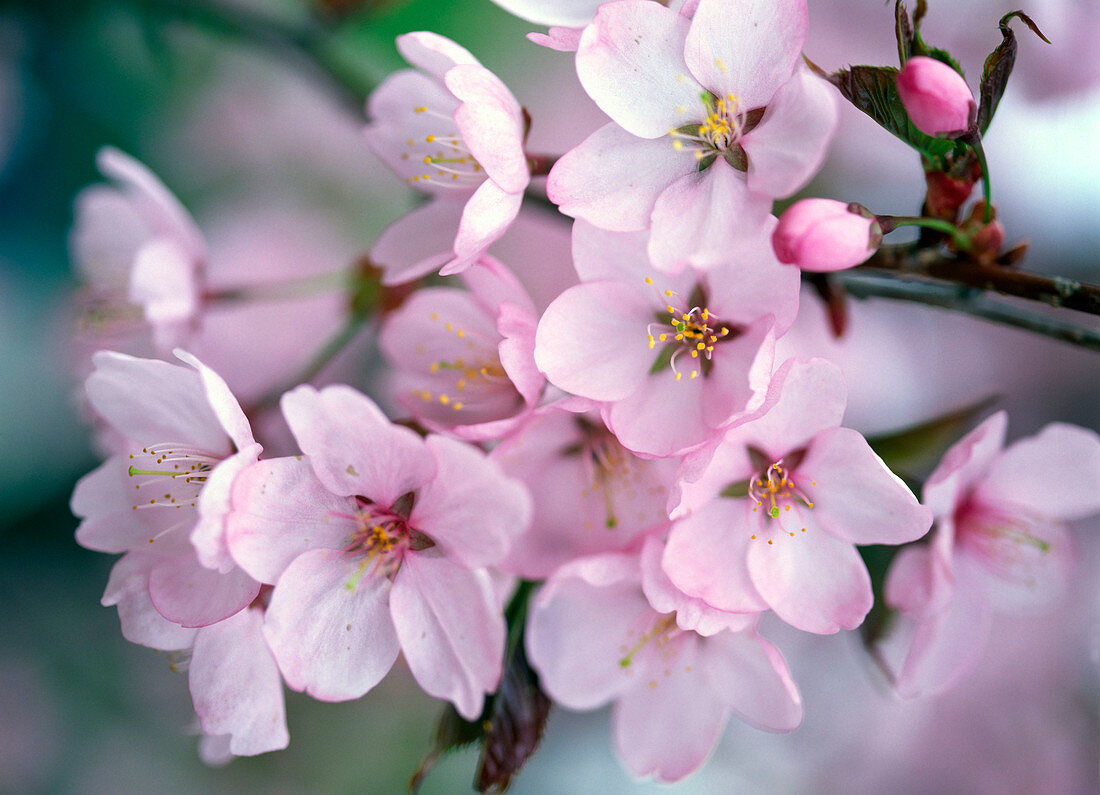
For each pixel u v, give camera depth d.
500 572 0.40
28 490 0.51
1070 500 0.41
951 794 0.56
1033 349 0.55
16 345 0.51
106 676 0.53
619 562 0.39
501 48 0.52
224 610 0.38
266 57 0.51
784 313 0.38
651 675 0.40
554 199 0.38
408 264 0.40
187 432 0.39
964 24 0.48
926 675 0.40
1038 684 0.56
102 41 0.49
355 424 0.38
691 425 0.38
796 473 0.39
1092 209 0.50
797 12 0.38
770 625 0.56
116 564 0.39
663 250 0.38
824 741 0.56
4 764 0.51
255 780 0.53
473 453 0.37
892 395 0.53
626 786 0.55
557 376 0.38
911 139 0.38
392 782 0.53
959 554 0.41
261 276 0.55
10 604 0.52
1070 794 0.55
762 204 0.38
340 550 0.38
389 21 0.50
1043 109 0.49
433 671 0.38
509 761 0.39
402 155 0.41
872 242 0.37
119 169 0.45
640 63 0.38
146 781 0.53
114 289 0.48
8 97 0.50
